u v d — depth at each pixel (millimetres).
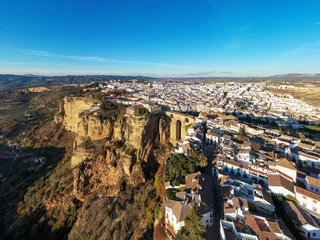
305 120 127438
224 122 104250
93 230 63219
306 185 49625
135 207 66312
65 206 77812
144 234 51594
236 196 44250
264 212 41594
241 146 72188
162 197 57875
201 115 120000
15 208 84500
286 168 53188
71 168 95000
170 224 44250
